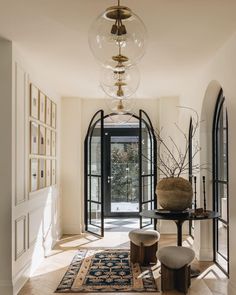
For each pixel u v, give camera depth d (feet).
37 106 15.51
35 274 14.25
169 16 9.94
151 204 22.33
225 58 12.25
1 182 11.79
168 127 22.27
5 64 11.86
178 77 17.25
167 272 12.35
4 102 11.84
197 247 16.63
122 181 28.86
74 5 9.18
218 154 15.92
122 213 28.68
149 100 23.09
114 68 8.04
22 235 13.07
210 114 16.21
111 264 15.55
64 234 21.99
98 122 23.17
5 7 9.26
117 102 16.65
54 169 19.74
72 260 16.21
